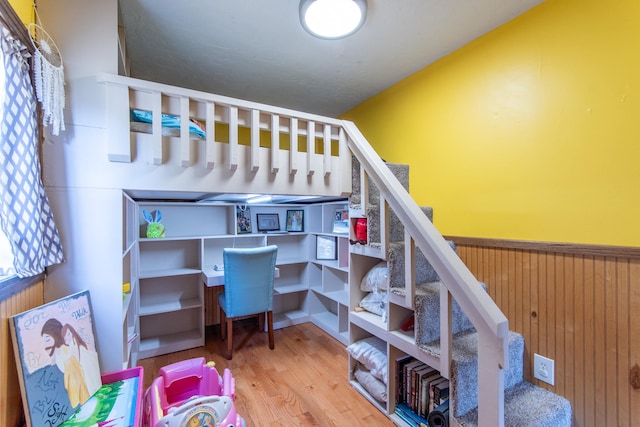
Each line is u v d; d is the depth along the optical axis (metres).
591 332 1.41
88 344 1.21
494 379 1.12
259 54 2.23
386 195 1.64
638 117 1.29
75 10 1.28
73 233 1.24
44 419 0.94
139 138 1.33
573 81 1.49
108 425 1.01
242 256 2.42
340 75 2.53
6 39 0.92
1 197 0.91
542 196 1.62
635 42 1.30
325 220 3.20
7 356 0.89
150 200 2.72
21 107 0.98
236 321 3.30
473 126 1.98
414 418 1.60
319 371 2.24
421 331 1.50
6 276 0.94
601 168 1.40
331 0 1.61
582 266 1.45
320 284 3.37
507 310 1.76
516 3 1.64
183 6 1.70
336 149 3.64
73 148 1.24
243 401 1.86
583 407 1.44
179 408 1.12
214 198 2.52
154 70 2.50
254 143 1.57
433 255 1.35
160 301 2.88
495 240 1.82
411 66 2.35
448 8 1.69
